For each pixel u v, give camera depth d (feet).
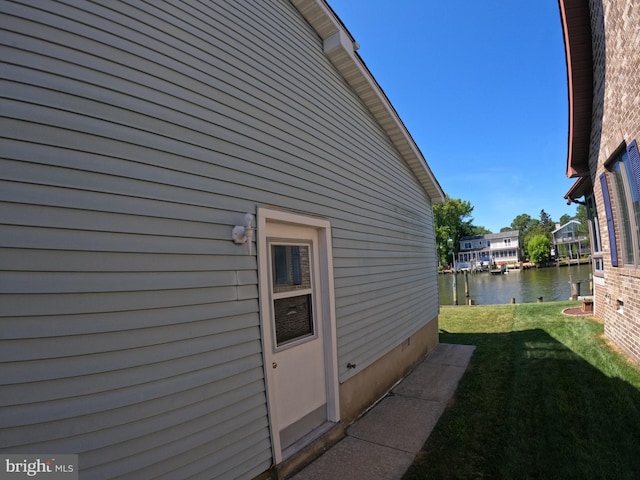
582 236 173.06
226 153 8.35
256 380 8.49
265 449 8.54
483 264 175.01
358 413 13.16
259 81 9.73
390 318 16.80
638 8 11.95
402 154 20.77
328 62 13.69
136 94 6.68
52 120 5.62
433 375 17.90
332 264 12.25
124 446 5.98
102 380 5.82
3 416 4.91
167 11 7.45
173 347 6.79
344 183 13.80
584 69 18.72
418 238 22.98
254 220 8.95
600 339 20.86
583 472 8.87
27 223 5.28
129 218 6.36
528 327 27.32
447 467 9.56
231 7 9.10
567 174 24.02
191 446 6.91
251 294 8.60
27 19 5.58
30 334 5.18
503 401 13.79
